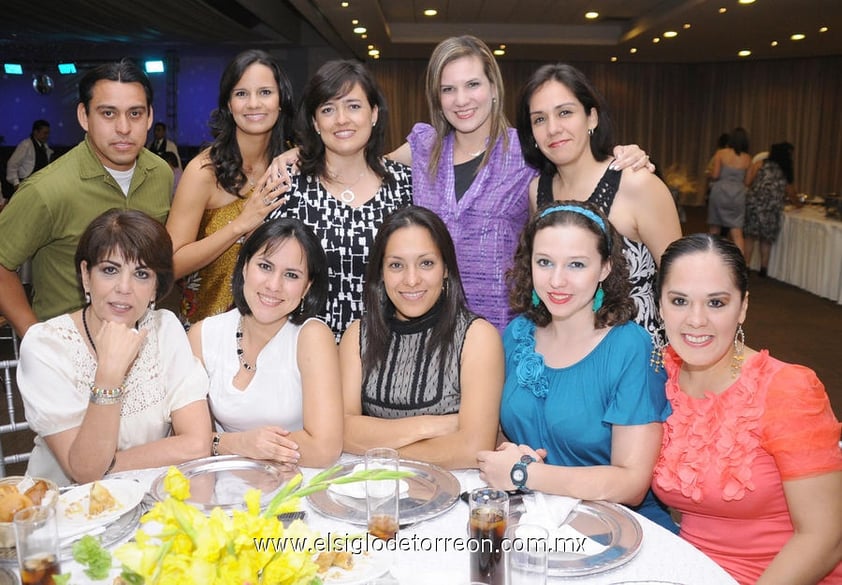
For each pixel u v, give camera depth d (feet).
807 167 54.24
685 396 6.51
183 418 7.21
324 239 9.30
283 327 7.57
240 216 9.39
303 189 9.45
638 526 5.53
